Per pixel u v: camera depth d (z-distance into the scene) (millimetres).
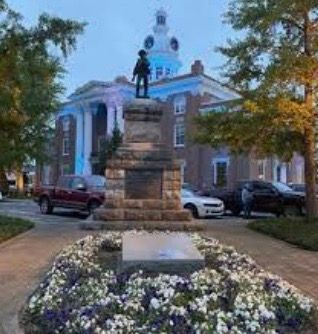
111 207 18453
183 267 7367
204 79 48562
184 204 26641
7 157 23484
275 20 17453
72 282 7398
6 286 9141
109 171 18562
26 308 7117
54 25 16547
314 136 18391
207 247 10344
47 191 28281
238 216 28828
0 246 14312
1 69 16094
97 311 5895
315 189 19484
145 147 19141
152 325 5523
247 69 19109
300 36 18172
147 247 8180
